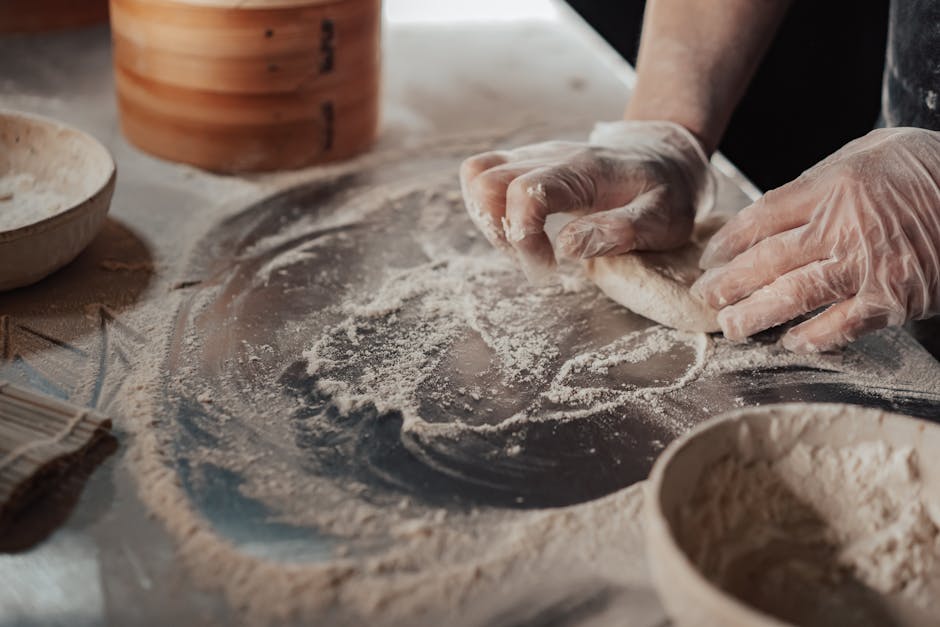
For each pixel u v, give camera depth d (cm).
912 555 71
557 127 159
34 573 71
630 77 180
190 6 125
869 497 73
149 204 129
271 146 137
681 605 58
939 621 68
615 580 73
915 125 113
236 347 101
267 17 127
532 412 93
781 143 196
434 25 199
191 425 88
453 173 143
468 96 168
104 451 84
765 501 74
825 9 179
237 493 80
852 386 99
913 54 111
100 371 95
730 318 102
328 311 108
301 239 123
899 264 96
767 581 70
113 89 164
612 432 91
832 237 98
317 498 80
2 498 74
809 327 102
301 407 92
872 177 97
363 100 143
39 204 117
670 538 59
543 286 115
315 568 72
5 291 106
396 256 121
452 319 108
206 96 132
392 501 80
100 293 108
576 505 81
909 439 73
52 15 183
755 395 97
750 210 104
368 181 139
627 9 227
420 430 89
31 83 163
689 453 68
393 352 101
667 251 114
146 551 73
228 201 131
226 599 69
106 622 67
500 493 82
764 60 189
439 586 71
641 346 105
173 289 110
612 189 109
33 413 84
